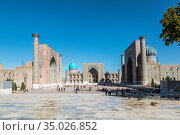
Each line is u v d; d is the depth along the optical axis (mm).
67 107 10578
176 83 18375
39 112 8930
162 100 14133
